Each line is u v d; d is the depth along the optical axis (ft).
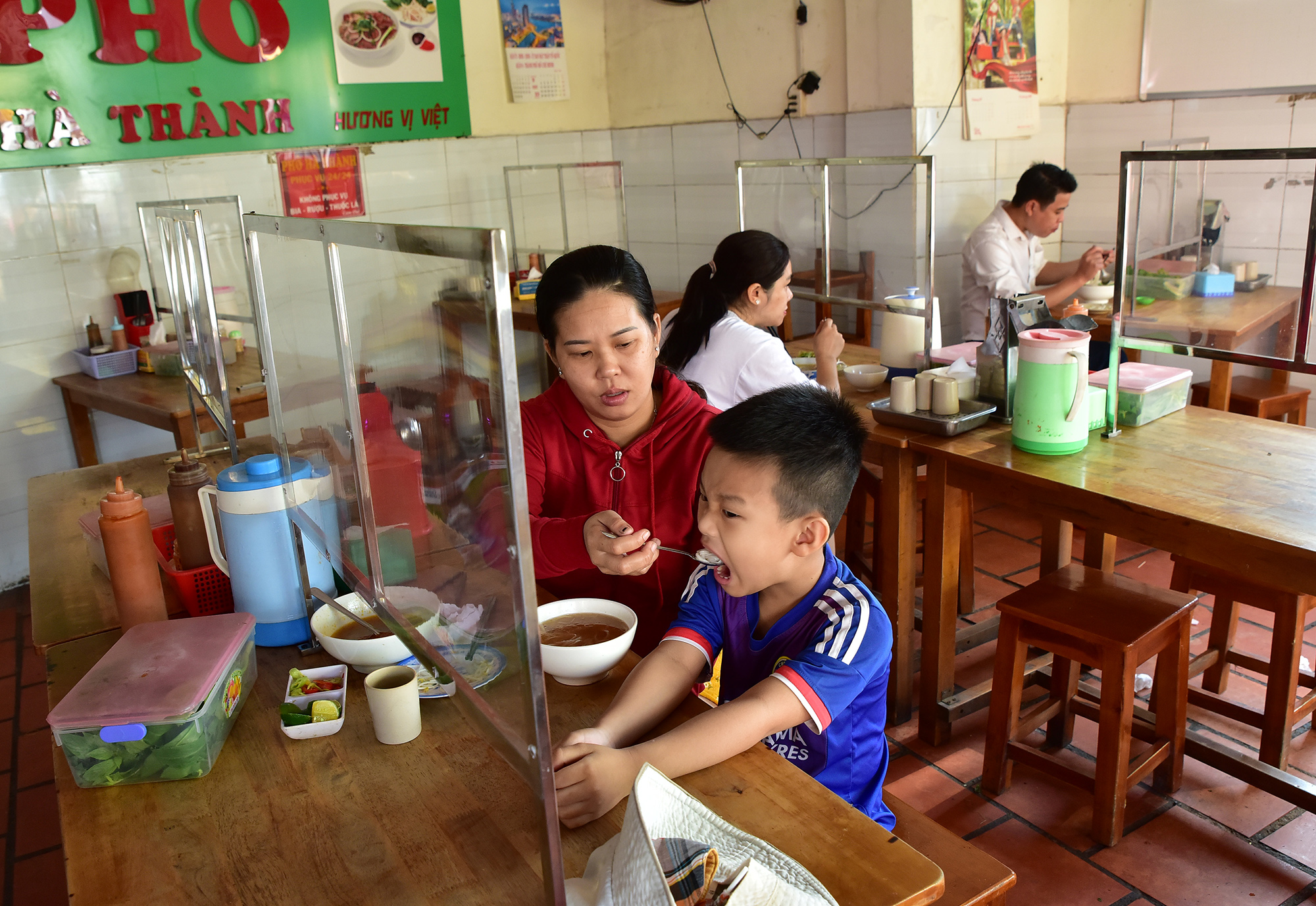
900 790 6.77
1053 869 5.91
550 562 4.20
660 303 14.99
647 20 15.60
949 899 3.32
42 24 10.87
